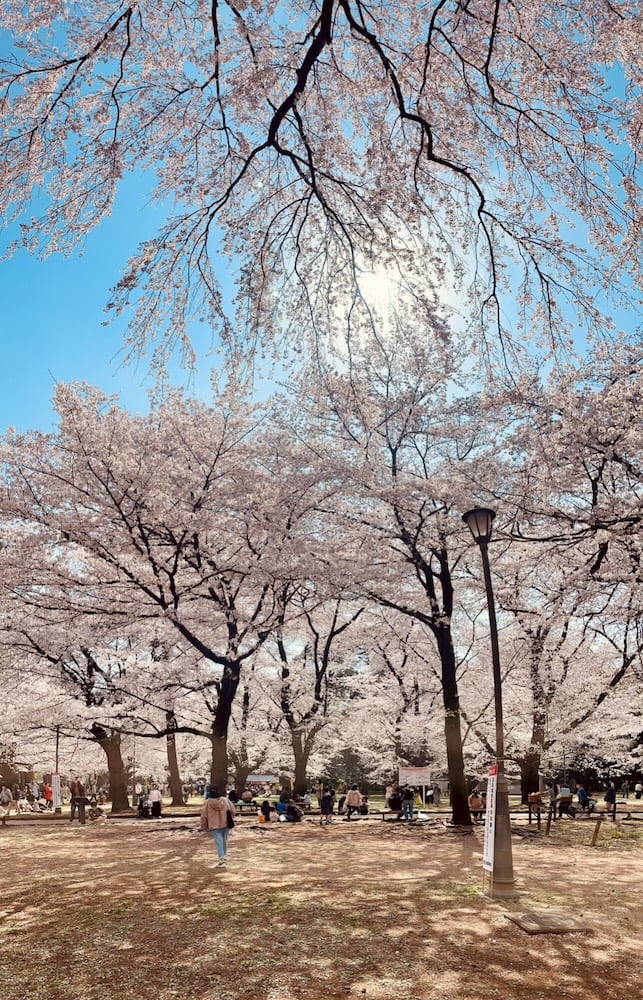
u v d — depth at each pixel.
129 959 7.06
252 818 24.95
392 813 27.14
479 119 6.92
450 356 8.05
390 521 21.16
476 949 7.21
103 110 6.46
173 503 19.81
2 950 7.48
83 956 7.20
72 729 27.75
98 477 18.62
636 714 31.38
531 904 9.22
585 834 19.09
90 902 9.86
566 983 6.22
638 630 21.38
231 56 6.81
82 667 27.05
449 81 6.98
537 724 23.77
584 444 15.66
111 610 19.98
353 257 7.52
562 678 23.89
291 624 26.39
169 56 6.63
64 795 44.88
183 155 7.32
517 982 6.25
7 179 6.23
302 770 29.03
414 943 7.43
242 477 20.61
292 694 29.55
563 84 6.24
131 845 16.98
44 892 10.75
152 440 19.89
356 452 20.12
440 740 33.56
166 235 7.12
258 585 21.09
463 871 12.24
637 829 20.41
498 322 7.59
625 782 40.69
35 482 19.39
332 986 6.18
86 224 6.66
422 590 25.16
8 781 40.69
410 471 23.47
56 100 6.14
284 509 21.05
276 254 7.73
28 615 21.45
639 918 8.52
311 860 13.81
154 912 9.07
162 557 20.44
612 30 5.87
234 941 7.59
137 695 22.38
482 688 28.81
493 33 6.07
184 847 16.33
